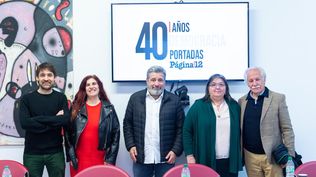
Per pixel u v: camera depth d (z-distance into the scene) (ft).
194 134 9.77
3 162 8.32
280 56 11.39
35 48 11.28
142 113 10.10
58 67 11.32
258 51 11.39
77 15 11.32
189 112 9.86
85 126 9.91
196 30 11.14
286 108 9.43
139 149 10.10
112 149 10.12
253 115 9.37
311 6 11.32
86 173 7.88
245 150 9.70
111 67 11.25
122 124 11.42
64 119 9.54
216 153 9.52
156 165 10.37
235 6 11.08
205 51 11.16
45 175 11.46
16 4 11.22
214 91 9.52
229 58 11.15
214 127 9.48
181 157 11.34
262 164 9.36
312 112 11.45
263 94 9.41
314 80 11.40
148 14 11.14
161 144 10.03
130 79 11.21
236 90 11.37
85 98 10.23
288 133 9.30
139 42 11.15
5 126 11.35
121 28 11.14
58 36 11.30
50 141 9.82
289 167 7.85
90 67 11.38
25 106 9.64
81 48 11.36
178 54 11.18
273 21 11.35
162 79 10.02
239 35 11.10
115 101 11.43
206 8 11.11
